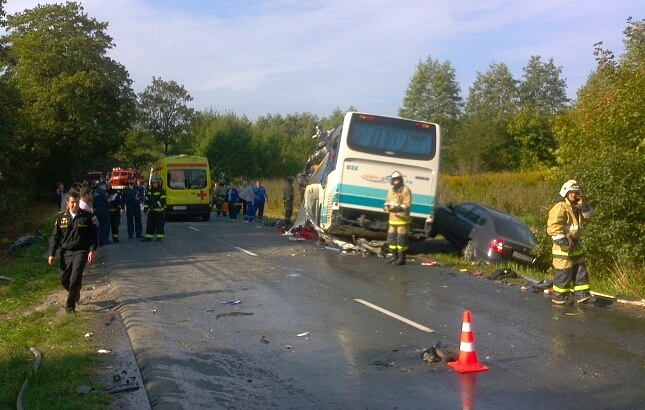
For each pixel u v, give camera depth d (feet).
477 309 34.42
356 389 21.95
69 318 32.17
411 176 54.60
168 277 43.73
